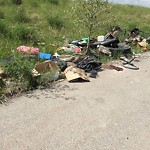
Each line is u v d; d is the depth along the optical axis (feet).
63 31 17.79
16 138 7.11
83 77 10.63
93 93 9.73
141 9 29.78
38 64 10.62
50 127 7.64
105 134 7.51
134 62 13.43
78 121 8.00
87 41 14.67
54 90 9.72
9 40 14.49
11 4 24.82
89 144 7.07
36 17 20.86
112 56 13.62
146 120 8.34
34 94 9.32
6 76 9.82
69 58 12.24
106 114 8.49
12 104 8.62
